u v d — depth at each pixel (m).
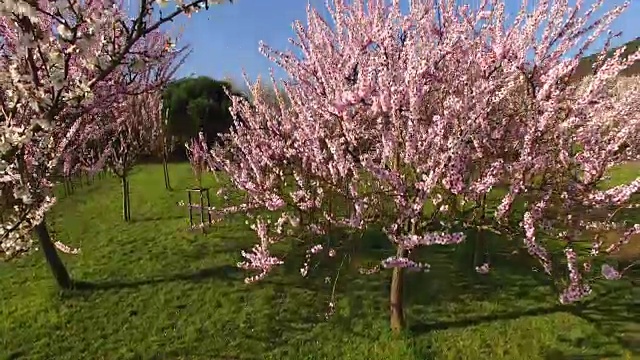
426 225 6.36
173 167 22.27
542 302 7.89
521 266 9.17
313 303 8.21
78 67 6.10
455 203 6.54
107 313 8.14
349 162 6.49
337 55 7.19
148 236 11.74
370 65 6.01
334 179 6.64
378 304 8.05
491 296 8.18
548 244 9.77
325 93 6.96
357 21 6.93
